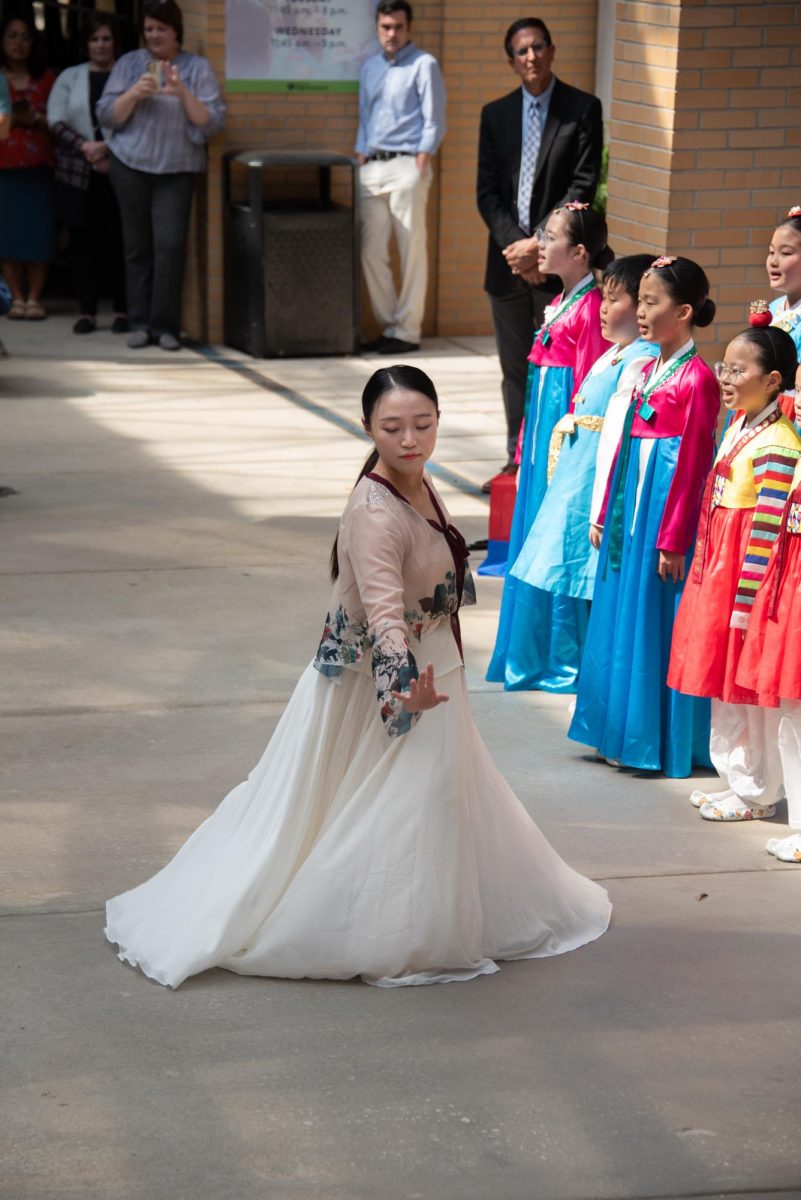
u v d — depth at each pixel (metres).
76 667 10.41
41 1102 5.80
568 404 10.09
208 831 7.06
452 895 6.58
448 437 16.88
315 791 6.66
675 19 11.91
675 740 8.89
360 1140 5.62
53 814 8.28
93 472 15.18
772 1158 5.57
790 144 12.30
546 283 14.02
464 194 21.86
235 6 20.38
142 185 20.45
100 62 20.80
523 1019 6.43
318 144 21.09
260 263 20.27
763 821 8.46
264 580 12.27
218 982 6.67
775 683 7.82
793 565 7.80
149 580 12.20
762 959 6.98
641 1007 6.55
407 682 6.20
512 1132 5.69
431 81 20.12
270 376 19.62
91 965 6.80
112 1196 5.29
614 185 12.97
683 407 8.48
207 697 9.98
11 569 12.36
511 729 9.68
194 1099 5.84
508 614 10.38
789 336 8.08
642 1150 5.60
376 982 6.66
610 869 7.83
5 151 21.19
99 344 21.17
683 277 8.41
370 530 6.34
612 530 8.84
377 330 22.02
